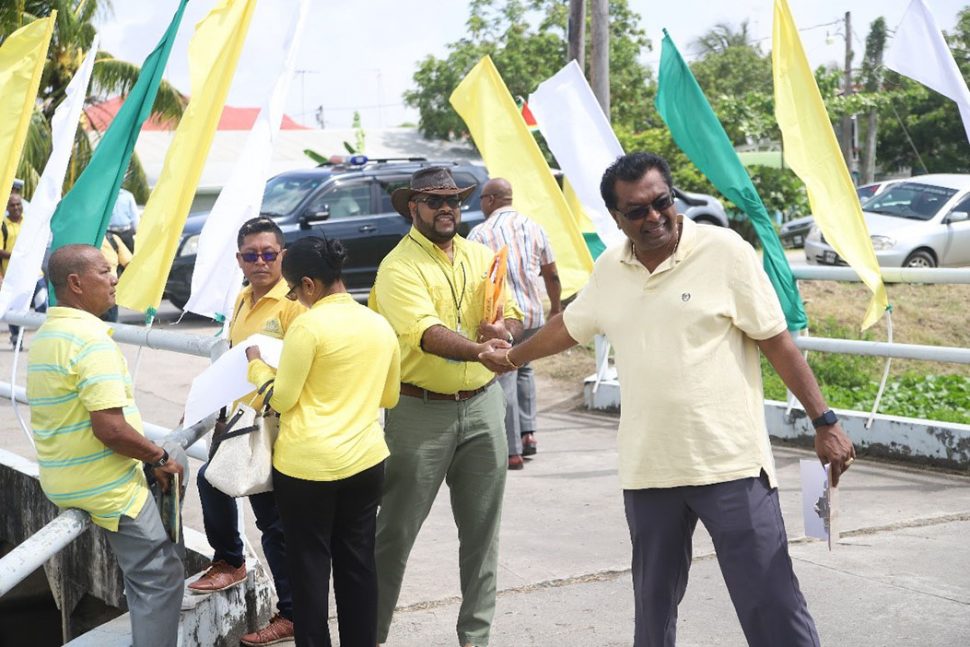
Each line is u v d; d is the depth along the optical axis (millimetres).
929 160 32062
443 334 4094
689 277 3342
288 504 3902
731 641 4395
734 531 3320
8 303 5844
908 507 6117
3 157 5742
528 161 7250
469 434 4289
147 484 4004
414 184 4258
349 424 3906
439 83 34438
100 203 5477
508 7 33094
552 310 7125
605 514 6215
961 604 4656
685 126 6910
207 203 27344
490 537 4336
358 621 4043
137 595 3926
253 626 4652
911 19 6363
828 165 6711
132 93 5363
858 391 9297
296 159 32094
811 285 13688
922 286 13516
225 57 5133
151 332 5031
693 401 3312
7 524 6984
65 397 3748
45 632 7391
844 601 4746
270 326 4465
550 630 4594
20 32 5684
